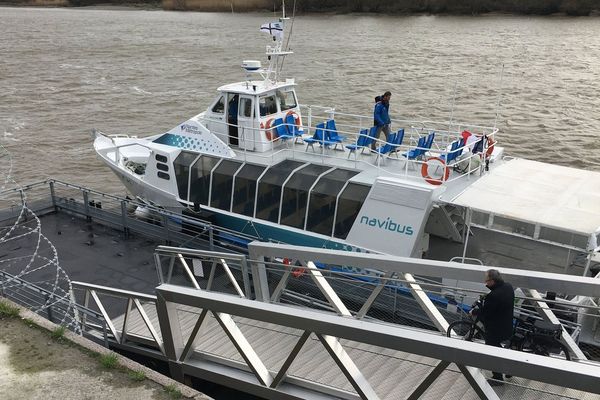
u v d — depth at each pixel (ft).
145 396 19.33
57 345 22.29
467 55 179.73
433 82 135.44
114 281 41.45
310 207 39.40
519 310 28.71
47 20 437.99
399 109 109.70
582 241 29.89
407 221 35.01
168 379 20.08
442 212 37.09
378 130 43.19
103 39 268.41
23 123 108.88
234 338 21.72
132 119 111.45
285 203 40.70
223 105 46.60
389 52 190.19
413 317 34.19
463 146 37.81
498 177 37.45
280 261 40.24
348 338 18.40
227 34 280.31
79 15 523.70
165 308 23.24
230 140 47.62
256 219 42.45
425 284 24.35
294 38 237.25
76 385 19.98
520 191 34.94
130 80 152.46
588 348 29.73
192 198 46.47
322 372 23.52
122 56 202.69
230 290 39.78
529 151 86.84
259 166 42.96
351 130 96.84
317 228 39.32
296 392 21.68
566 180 36.76
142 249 46.29
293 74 150.20
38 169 84.58
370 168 40.52
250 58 189.57
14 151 92.43
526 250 38.09
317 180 39.63
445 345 16.69
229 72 162.40
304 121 69.26
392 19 313.94
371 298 26.81
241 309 20.63
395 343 17.51
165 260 44.37
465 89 126.62
